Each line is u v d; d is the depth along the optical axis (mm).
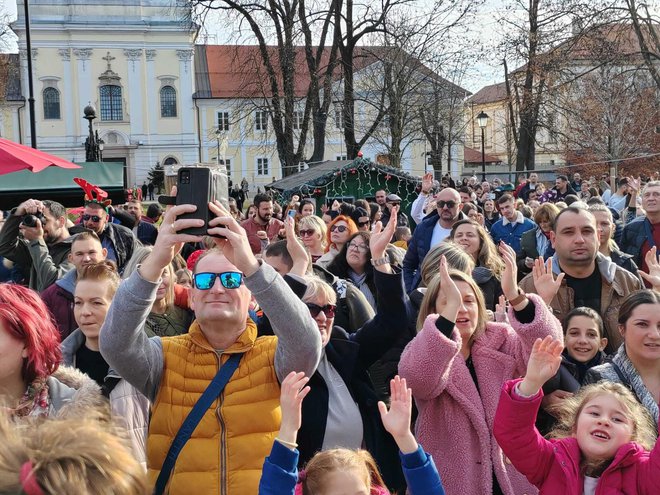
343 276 6395
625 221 11344
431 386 3826
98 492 1558
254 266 3148
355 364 4145
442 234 8250
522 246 7922
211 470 3215
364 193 19594
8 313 3074
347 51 30469
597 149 31312
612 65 30469
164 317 5074
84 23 64250
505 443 3355
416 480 3090
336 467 2971
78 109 64750
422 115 31875
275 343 3445
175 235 3094
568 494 3234
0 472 1536
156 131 66812
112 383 3740
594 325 4637
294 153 30047
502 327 4164
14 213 6934
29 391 3148
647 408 3879
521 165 33438
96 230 7613
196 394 3332
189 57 66688
